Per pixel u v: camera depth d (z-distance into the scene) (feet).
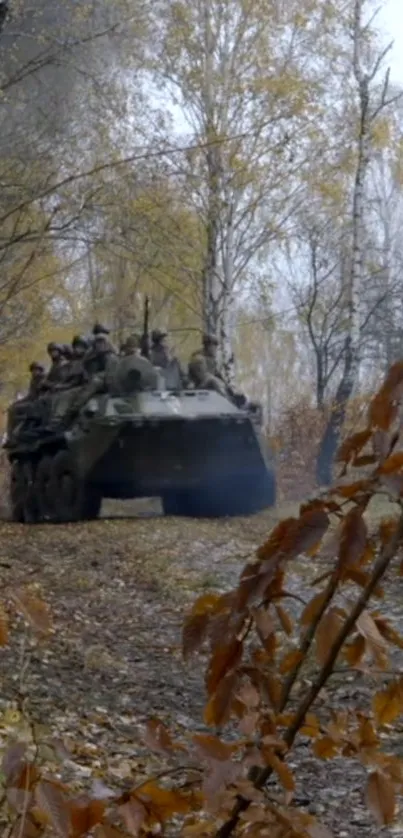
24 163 45.34
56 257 68.03
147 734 10.09
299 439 78.84
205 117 80.18
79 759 20.89
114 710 25.13
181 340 108.68
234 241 84.53
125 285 103.91
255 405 64.54
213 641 9.85
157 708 25.85
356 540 9.14
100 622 35.24
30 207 41.11
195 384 64.75
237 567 45.16
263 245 90.27
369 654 9.91
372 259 105.29
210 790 9.27
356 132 82.12
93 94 50.39
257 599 9.46
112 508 78.74
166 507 65.26
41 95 47.65
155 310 107.14
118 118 53.36
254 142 80.59
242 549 49.52
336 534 9.23
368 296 102.32
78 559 46.70
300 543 9.15
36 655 28.40
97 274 103.86
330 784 21.01
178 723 24.71
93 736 22.85
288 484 77.10
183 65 79.36
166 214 75.97
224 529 56.18
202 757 9.46
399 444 9.05
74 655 29.50
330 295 101.86
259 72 81.56
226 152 79.61
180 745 10.04
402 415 9.09
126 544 50.44
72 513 63.72
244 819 9.46
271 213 85.51
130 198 47.34
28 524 61.62
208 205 81.15
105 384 62.54
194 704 26.66
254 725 9.64
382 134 82.02
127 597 39.37
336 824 18.94
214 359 67.72
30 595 11.27
